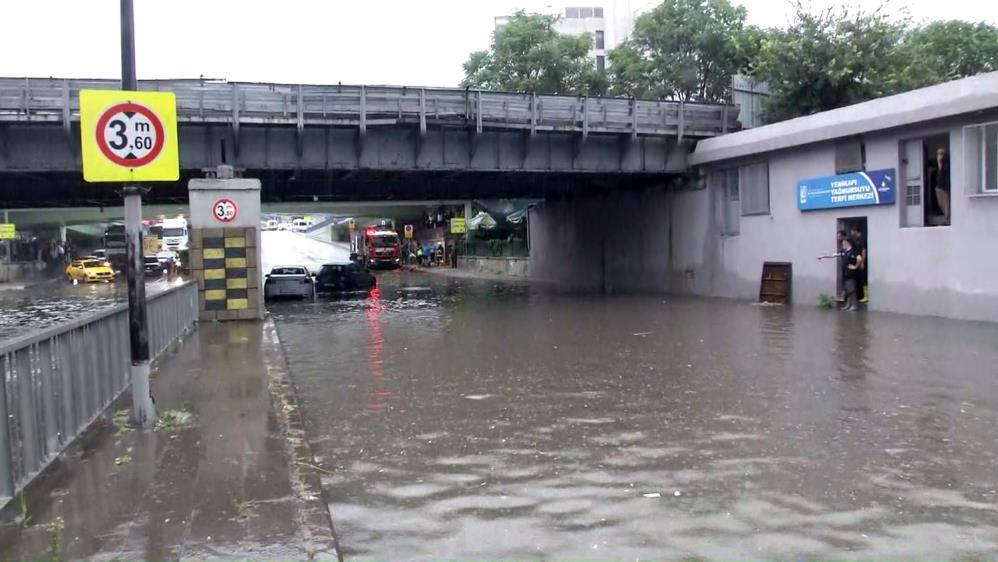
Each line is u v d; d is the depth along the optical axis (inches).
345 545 200.1
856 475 251.1
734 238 1053.2
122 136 292.0
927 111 728.3
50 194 1133.7
